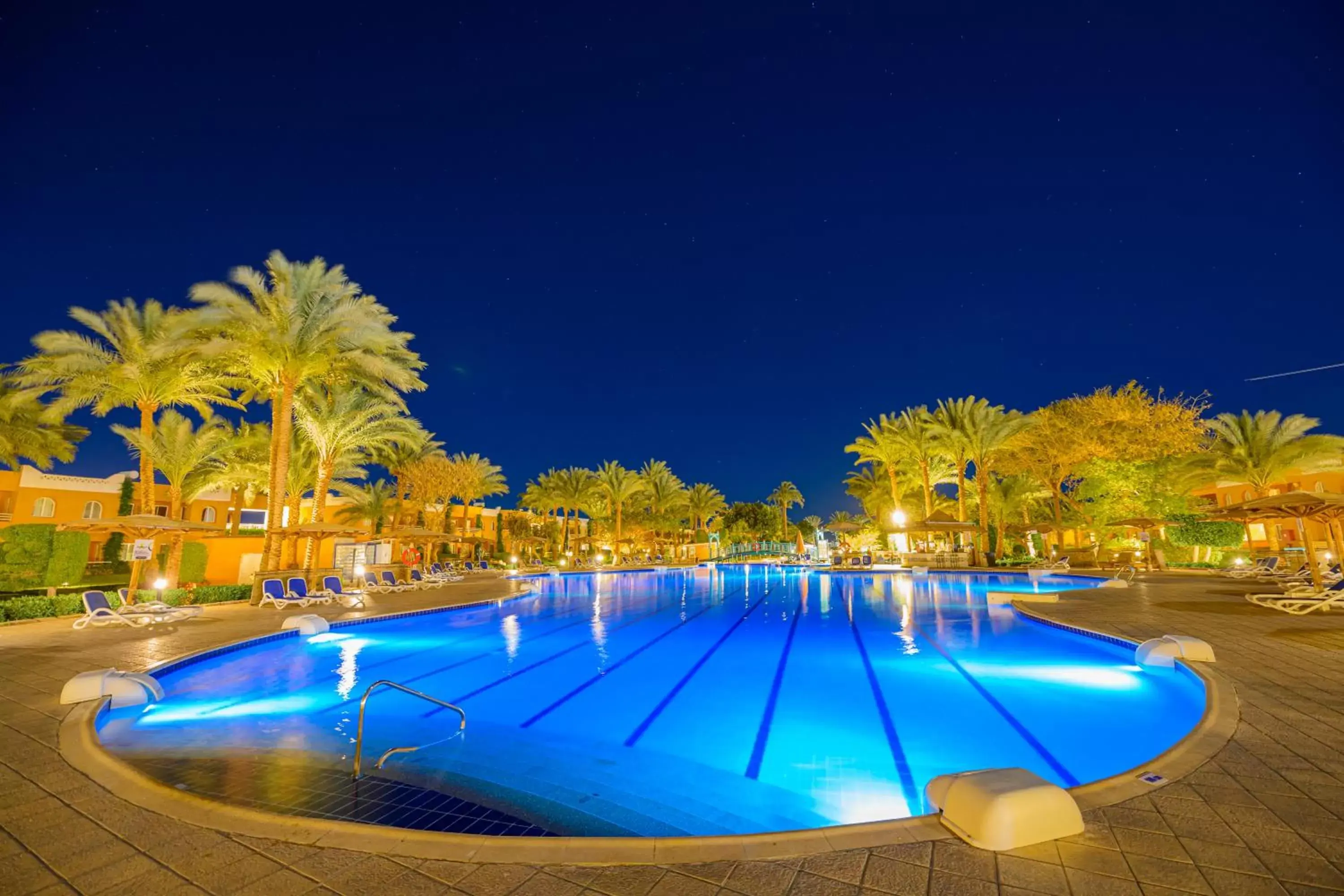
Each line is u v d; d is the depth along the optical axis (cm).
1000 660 891
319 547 2308
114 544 2786
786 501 7050
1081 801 331
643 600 1928
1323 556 1950
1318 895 244
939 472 3553
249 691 759
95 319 1848
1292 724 454
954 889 253
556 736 591
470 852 290
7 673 716
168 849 298
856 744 558
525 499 4778
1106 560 2683
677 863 277
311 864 282
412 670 891
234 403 2036
